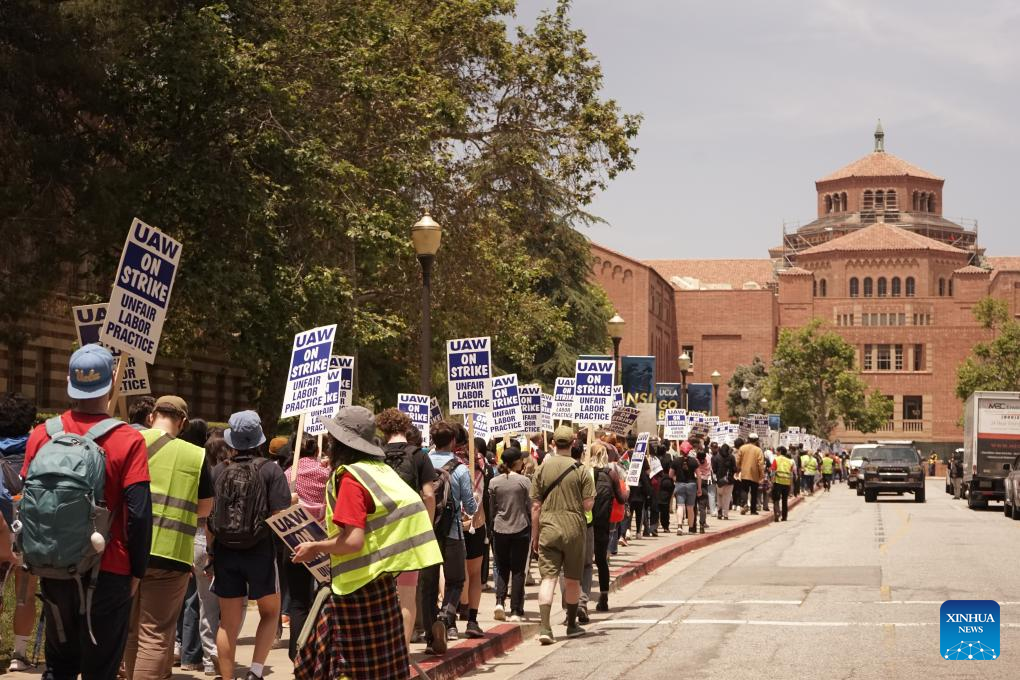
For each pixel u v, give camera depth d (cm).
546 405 2530
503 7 3241
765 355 12950
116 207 2181
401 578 968
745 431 4534
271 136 2292
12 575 1227
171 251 975
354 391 2667
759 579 1870
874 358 13225
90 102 2225
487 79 3444
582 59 3481
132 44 2267
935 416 13000
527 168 3447
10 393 893
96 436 704
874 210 15838
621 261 10944
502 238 3459
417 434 1070
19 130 2100
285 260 2414
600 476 1521
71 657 727
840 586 1745
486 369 1602
